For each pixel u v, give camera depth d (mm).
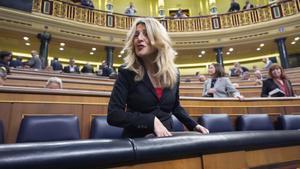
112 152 481
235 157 666
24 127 1589
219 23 10992
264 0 12227
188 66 13469
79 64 12102
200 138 609
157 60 944
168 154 552
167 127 917
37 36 8891
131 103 913
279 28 9820
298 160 797
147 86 915
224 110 2992
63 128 1695
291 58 12000
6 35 8898
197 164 606
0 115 1907
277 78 3133
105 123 1947
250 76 7312
